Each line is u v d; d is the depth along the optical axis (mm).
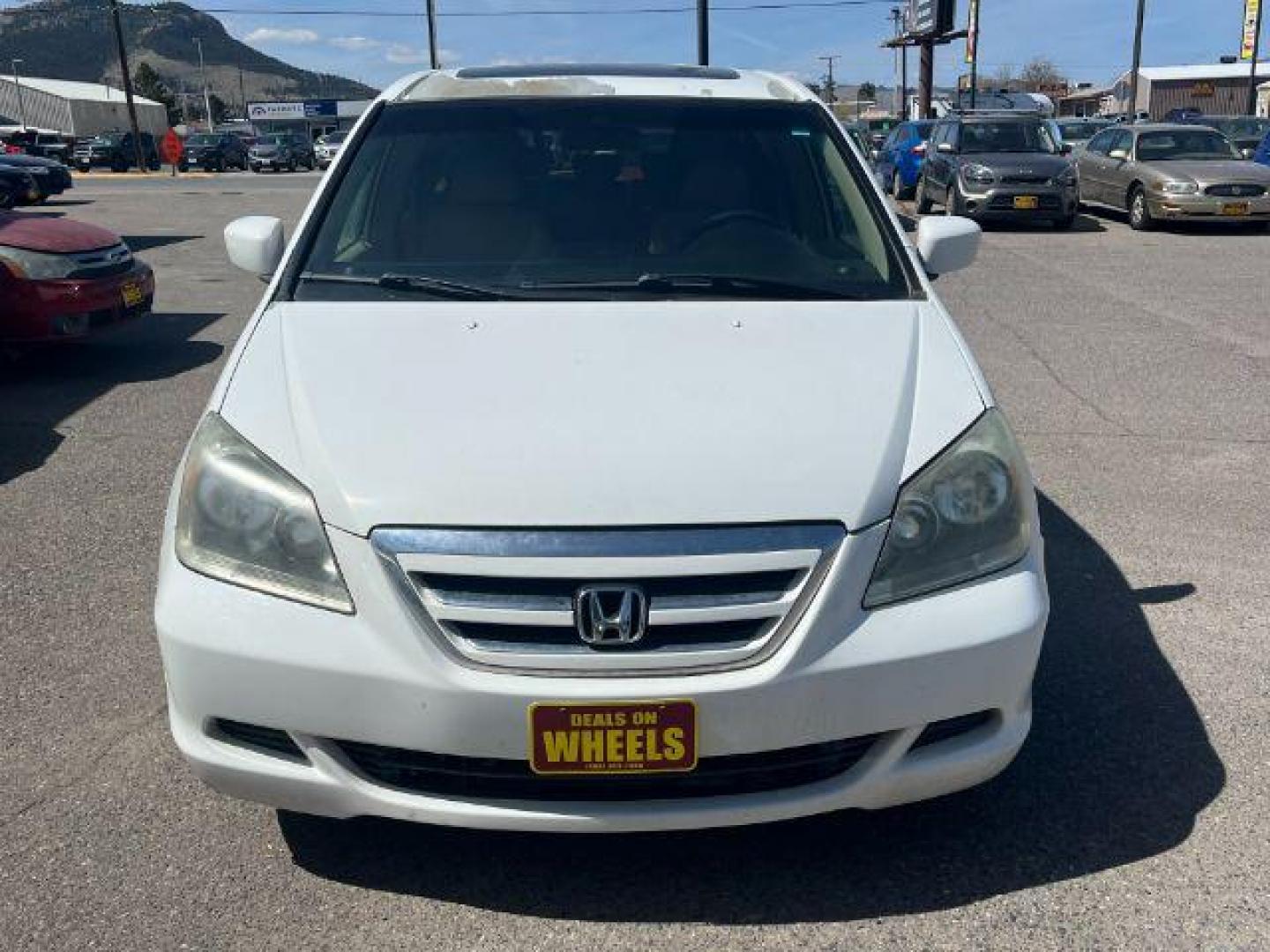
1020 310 9914
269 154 43438
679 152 3660
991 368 7832
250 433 2617
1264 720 3371
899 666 2414
